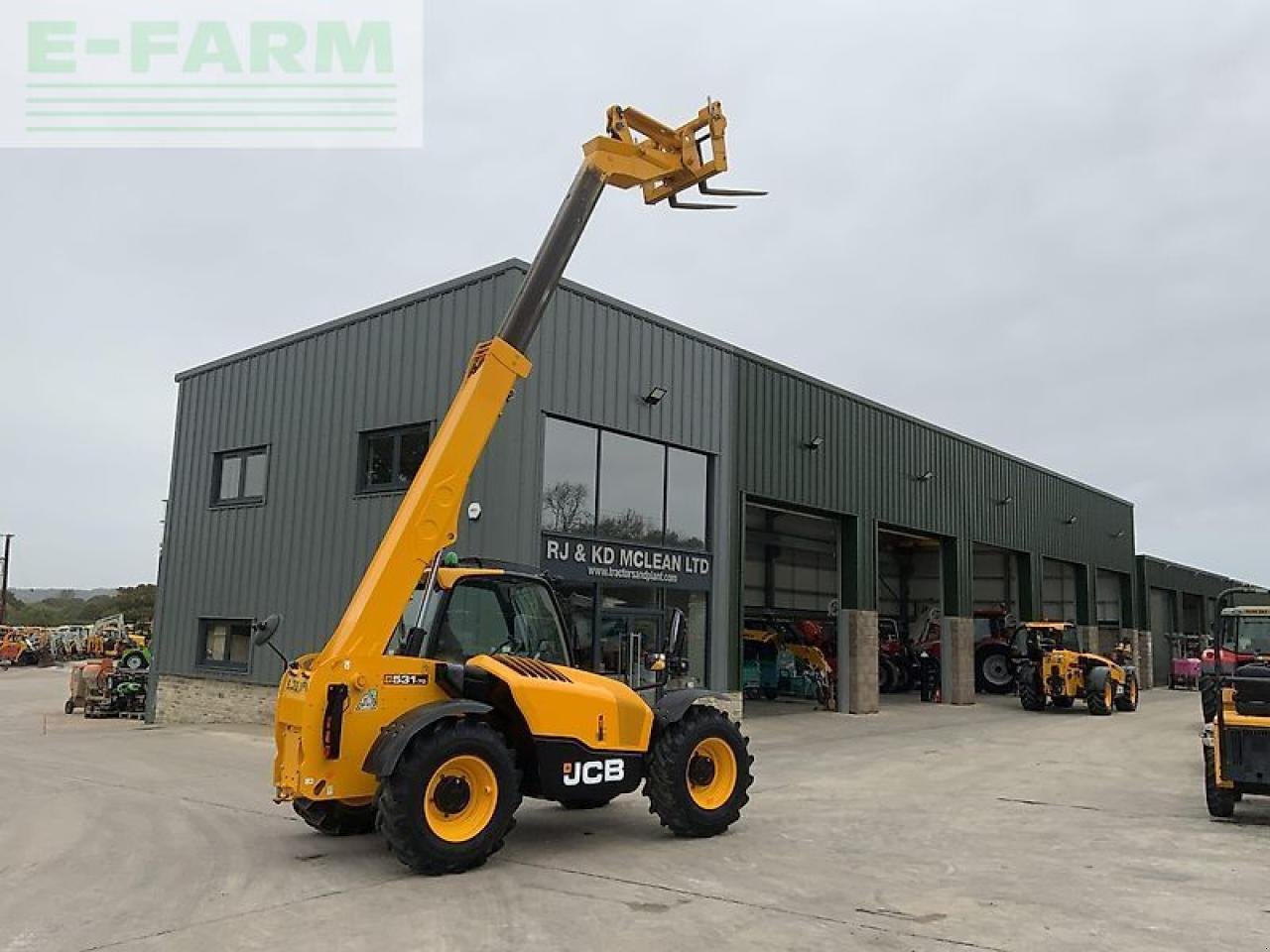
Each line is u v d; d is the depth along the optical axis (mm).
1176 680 39719
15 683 35812
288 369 17562
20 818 9000
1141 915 5965
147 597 73062
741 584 18219
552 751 7430
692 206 8859
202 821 8812
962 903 6176
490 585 7922
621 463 15906
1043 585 35125
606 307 15711
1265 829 8898
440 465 7547
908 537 33188
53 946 5262
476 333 14344
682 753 8031
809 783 11664
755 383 19094
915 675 30688
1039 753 15297
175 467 19969
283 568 16969
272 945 5258
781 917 5789
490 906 5992
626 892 6328
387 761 6570
